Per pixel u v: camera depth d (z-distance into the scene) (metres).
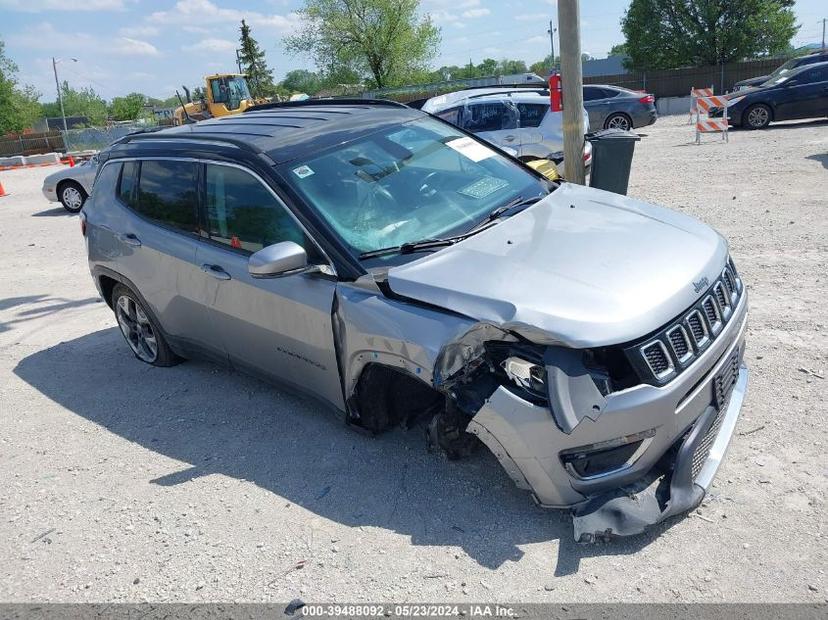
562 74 6.86
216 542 3.29
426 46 43.03
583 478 2.85
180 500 3.67
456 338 2.91
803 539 2.82
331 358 3.68
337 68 43.09
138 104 82.06
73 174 13.98
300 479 3.71
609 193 4.27
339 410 3.83
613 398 2.75
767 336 4.70
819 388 3.94
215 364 5.24
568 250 3.34
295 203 3.76
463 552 3.00
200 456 4.09
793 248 6.56
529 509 3.21
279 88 82.75
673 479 2.92
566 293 2.97
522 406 2.83
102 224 5.18
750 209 8.27
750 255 6.51
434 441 3.56
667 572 2.74
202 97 29.38
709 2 33.44
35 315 7.27
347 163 4.04
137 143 5.12
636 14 35.53
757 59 34.25
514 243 3.46
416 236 3.69
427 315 3.14
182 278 4.52
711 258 3.39
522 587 2.76
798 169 10.50
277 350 4.04
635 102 19.09
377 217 3.78
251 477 3.80
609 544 2.92
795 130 15.90
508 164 4.58
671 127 20.27
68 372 5.63
